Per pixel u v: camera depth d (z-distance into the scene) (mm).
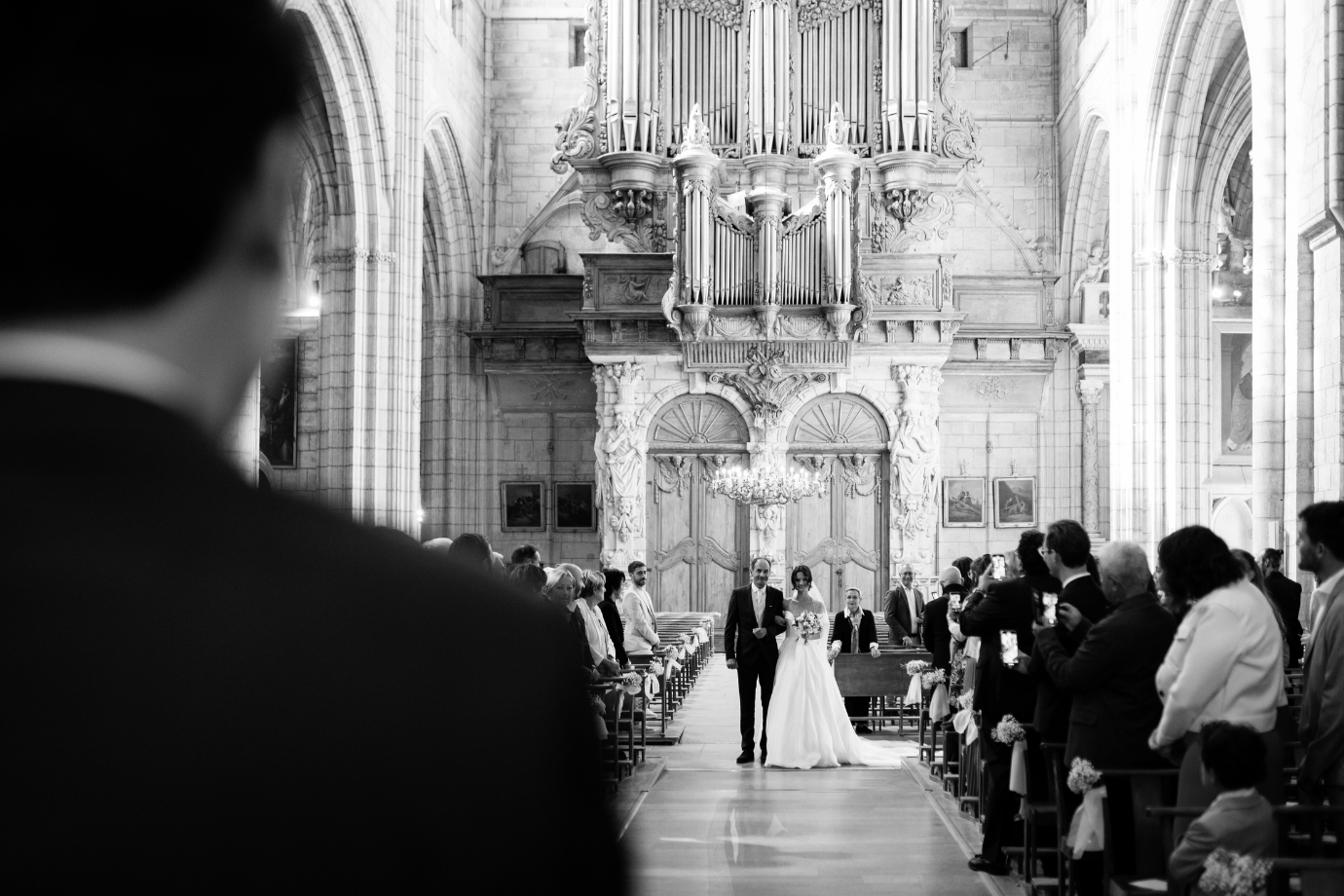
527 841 852
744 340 29172
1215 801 6070
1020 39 33812
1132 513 24188
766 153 29891
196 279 820
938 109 30000
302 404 26375
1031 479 32531
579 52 34344
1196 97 23250
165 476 800
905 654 17750
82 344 786
